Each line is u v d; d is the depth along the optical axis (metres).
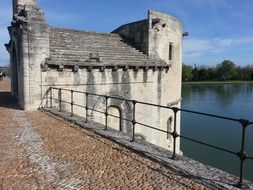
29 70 13.69
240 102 55.78
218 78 126.62
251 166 22.22
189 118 40.66
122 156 7.07
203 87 99.12
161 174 5.93
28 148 7.79
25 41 13.55
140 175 5.91
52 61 13.97
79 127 10.16
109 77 15.98
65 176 5.93
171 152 7.25
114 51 17.55
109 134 8.99
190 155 24.58
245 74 128.38
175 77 21.11
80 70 14.91
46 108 13.98
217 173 5.89
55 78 14.28
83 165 6.53
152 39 18.75
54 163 6.67
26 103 13.77
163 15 19.39
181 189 5.24
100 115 15.81
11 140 8.55
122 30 20.69
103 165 6.51
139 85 17.47
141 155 7.09
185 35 23.06
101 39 18.39
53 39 15.86
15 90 19.72
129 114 17.14
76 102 14.92
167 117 20.19
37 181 5.70
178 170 6.07
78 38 17.14
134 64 16.70
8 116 12.26
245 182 5.44
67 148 7.76
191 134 31.53
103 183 5.59
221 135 30.98
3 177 5.89
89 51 16.30
